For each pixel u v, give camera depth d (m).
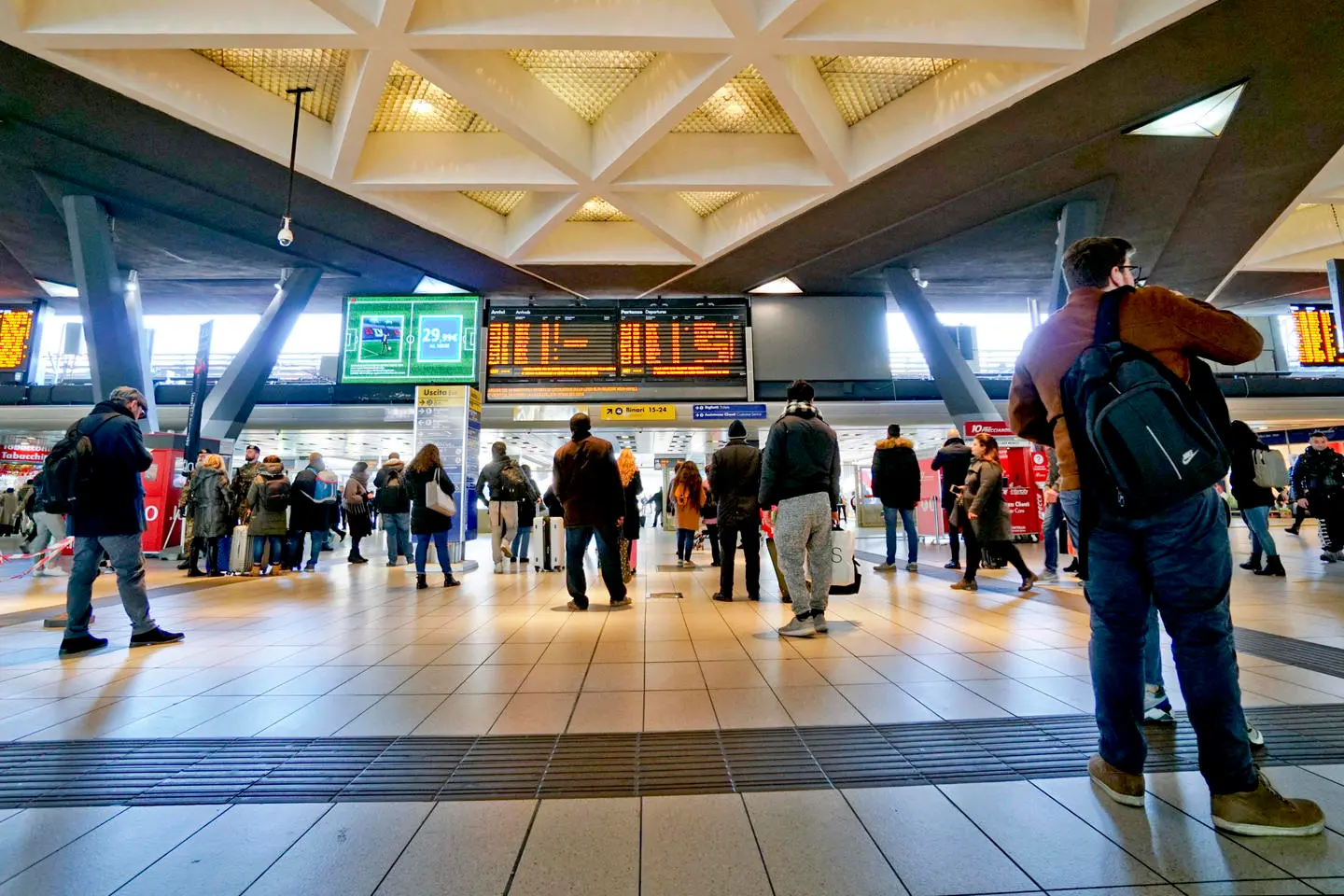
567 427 13.79
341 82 7.71
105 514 3.80
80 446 3.75
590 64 7.58
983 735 2.25
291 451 19.84
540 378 12.52
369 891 1.37
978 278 13.63
